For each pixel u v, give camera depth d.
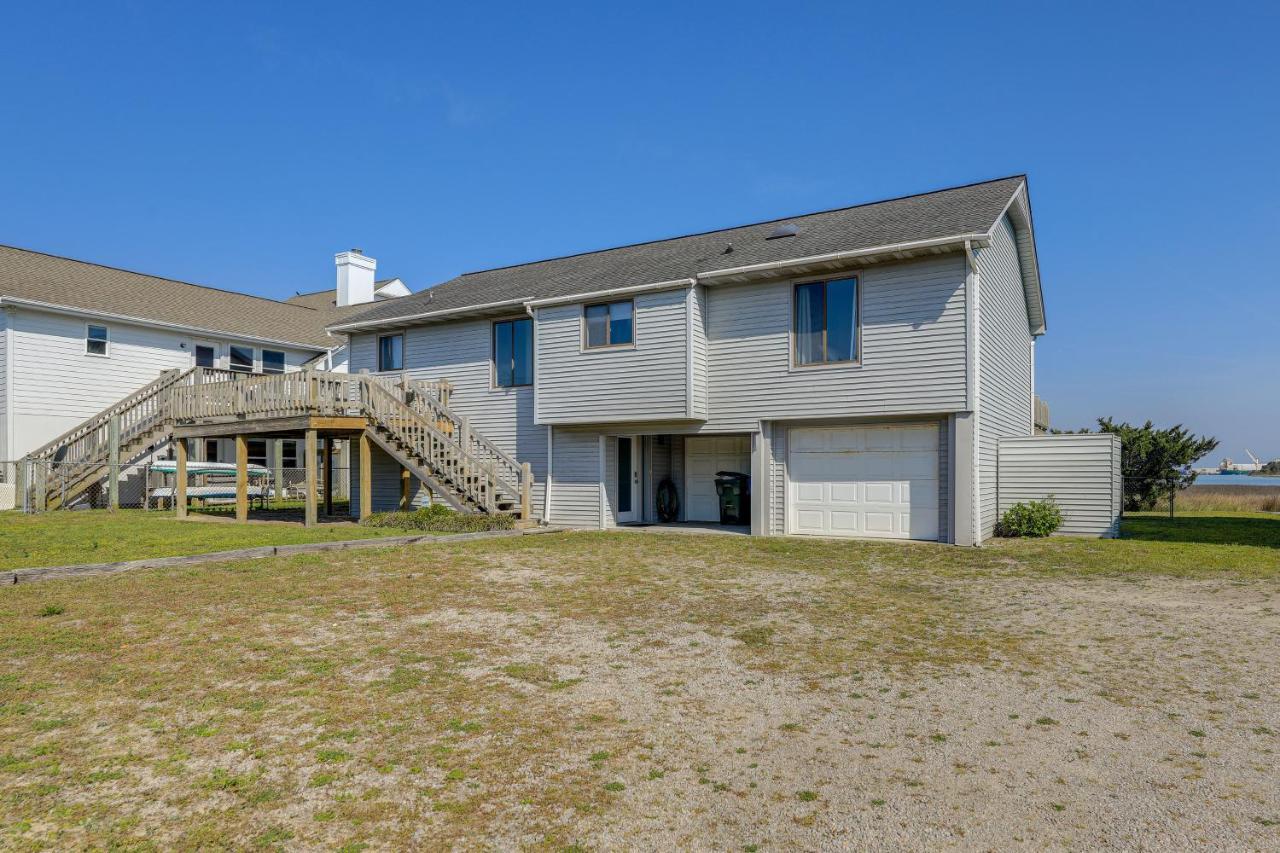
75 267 25.39
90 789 3.78
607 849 3.28
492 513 15.77
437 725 4.67
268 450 26.94
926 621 7.44
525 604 8.12
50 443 20.09
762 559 11.61
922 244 12.97
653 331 15.68
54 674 5.52
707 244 18.31
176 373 20.50
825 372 14.55
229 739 4.41
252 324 26.88
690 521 18.67
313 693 5.21
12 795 3.70
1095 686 5.43
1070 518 14.82
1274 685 5.44
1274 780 3.92
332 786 3.84
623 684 5.48
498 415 18.75
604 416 16.17
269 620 7.18
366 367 21.11
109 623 6.94
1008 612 7.84
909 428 14.24
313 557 10.91
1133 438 24.80
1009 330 16.64
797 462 15.26
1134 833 3.39
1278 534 15.16
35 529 14.48
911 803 3.69
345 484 27.61
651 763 4.14
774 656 6.20
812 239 15.48
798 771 4.05
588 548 12.78
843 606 8.14
